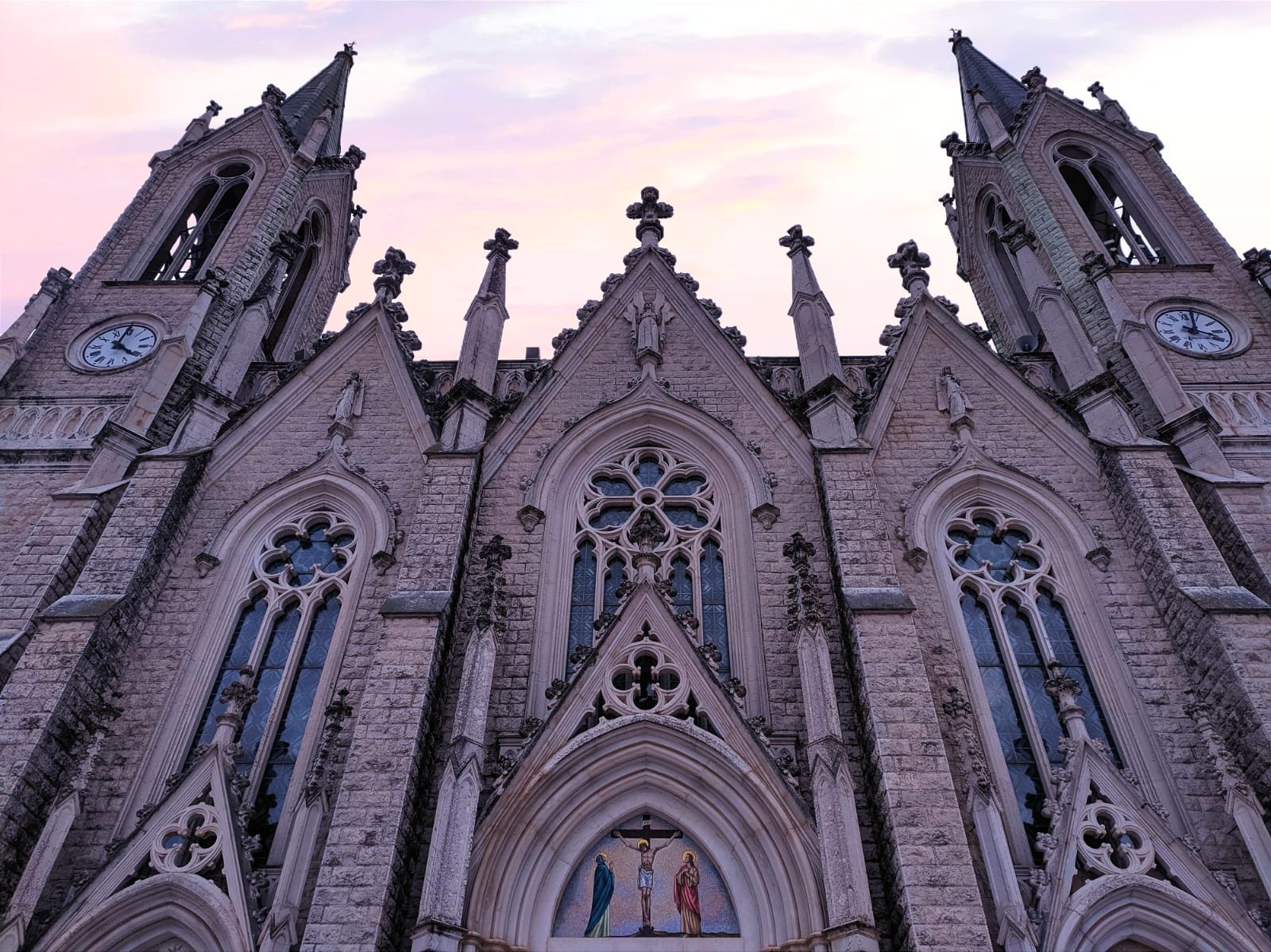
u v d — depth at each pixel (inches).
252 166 1669.5
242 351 1293.1
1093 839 818.8
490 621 880.9
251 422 1184.2
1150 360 1224.8
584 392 1209.4
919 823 768.3
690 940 780.6
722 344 1250.6
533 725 885.8
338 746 888.9
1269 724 839.1
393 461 1143.6
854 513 1008.2
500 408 1215.6
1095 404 1157.7
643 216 1428.4
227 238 1508.4
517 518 1075.3
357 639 973.2
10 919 750.5
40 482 1176.8
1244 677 868.0
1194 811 850.1
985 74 2053.4
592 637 1001.5
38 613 983.0
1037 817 876.6
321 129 1759.4
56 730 864.9
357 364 1261.1
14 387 1288.1
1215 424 1171.9
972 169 1792.6
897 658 872.3
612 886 810.8
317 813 799.1
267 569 1069.1
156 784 892.6
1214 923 757.3
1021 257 1414.9
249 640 1015.0
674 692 885.8
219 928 767.7
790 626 896.3
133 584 973.8
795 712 912.3
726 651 982.4
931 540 1056.8
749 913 791.1
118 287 1437.0
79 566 1045.2
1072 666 976.3
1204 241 1489.9
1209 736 832.9
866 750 845.2
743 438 1151.0
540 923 789.2
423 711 845.2
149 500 1053.2
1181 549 983.0
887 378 1203.9
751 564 1035.9
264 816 883.4
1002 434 1157.7
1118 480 1064.2
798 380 1275.8
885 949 756.6
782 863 796.0
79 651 898.1
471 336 1242.6
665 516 1090.7
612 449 1163.3
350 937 716.0
